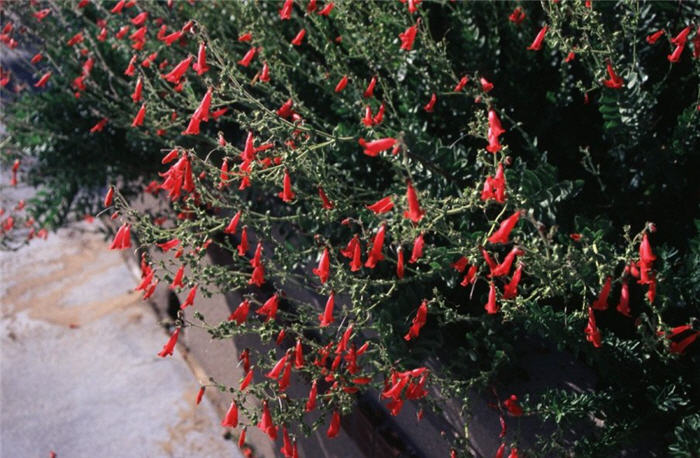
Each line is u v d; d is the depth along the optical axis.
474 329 0.94
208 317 1.33
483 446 0.89
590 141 1.02
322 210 0.92
